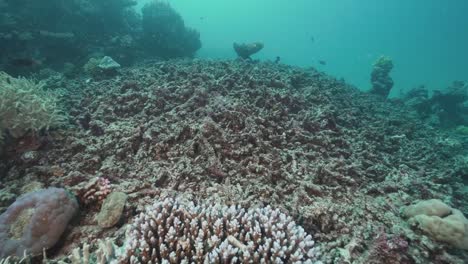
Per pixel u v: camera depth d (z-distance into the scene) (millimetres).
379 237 747
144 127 1176
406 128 1893
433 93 3598
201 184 921
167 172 969
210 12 24234
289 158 1100
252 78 1628
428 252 728
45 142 1130
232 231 662
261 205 825
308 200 887
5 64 2088
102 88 1681
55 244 724
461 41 21094
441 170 1365
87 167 1024
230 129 1163
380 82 3449
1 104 1019
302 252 635
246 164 1031
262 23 25516
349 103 1977
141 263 595
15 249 646
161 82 1688
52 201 724
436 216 773
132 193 886
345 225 816
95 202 862
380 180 1129
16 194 895
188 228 666
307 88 1815
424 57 20344
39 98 1146
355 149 1308
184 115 1306
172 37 3676
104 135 1201
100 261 614
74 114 1444
